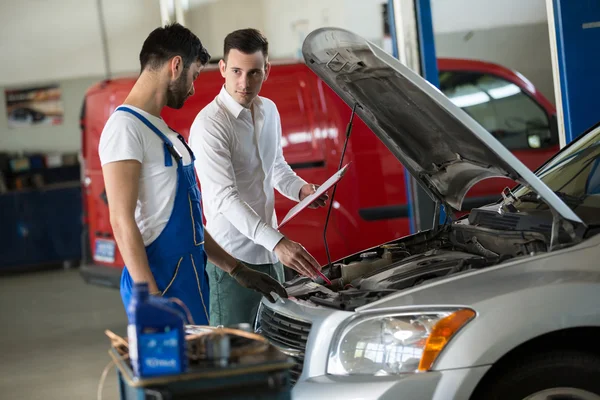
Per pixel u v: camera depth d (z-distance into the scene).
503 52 10.52
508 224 3.17
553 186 3.32
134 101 3.10
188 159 3.19
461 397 2.51
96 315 7.57
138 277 2.92
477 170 3.11
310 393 2.61
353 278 3.36
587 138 3.56
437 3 10.35
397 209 5.74
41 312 8.01
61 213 10.80
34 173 11.55
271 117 3.91
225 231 3.81
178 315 1.99
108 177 2.98
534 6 10.48
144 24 11.88
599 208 2.97
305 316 2.86
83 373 5.44
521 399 2.60
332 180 3.19
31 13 11.65
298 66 5.81
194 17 11.88
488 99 6.71
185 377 1.97
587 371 2.60
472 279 2.73
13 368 5.78
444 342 2.56
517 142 6.63
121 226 2.94
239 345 2.15
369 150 5.73
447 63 6.75
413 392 2.52
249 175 3.84
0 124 11.75
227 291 3.84
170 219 3.09
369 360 2.64
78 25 11.76
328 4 10.92
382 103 3.17
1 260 10.64
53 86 11.80
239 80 3.68
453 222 3.55
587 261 2.69
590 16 5.23
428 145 3.21
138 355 1.97
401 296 2.72
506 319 2.55
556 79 5.36
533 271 2.71
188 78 3.14
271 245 3.42
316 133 5.72
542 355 2.63
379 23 10.82
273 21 11.84
